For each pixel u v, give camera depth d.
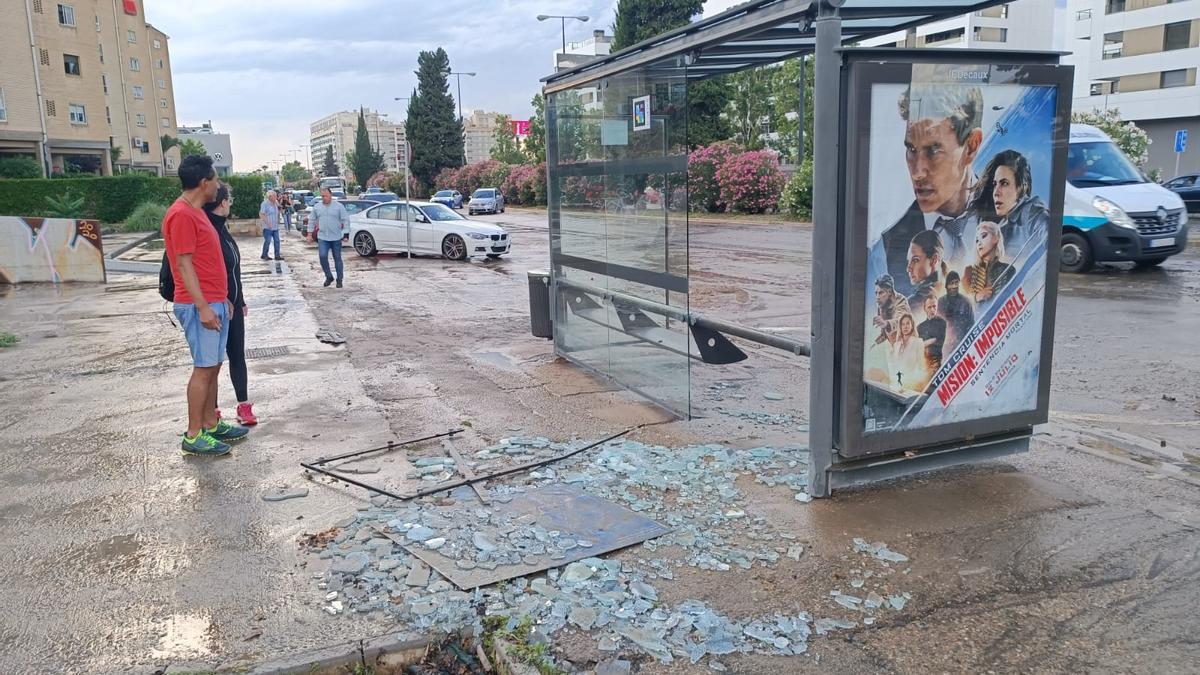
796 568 4.07
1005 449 5.27
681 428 6.34
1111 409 6.75
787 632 3.52
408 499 4.98
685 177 5.96
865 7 5.42
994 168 4.71
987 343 4.95
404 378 8.11
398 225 21.45
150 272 19.16
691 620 3.60
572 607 3.70
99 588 3.99
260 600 3.85
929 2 5.40
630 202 6.85
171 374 8.59
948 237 4.69
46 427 6.70
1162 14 53.38
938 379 4.86
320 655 3.39
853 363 4.62
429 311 12.59
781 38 6.21
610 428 6.37
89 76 52.03
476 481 5.22
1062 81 4.75
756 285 14.59
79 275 17.02
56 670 3.33
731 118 47.91
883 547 4.26
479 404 7.12
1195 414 6.58
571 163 7.96
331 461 5.70
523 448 5.86
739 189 33.38
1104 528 4.47
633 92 6.58
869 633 3.52
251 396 7.48
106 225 34.34
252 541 4.48
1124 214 13.68
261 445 6.12
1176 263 15.39
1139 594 3.80
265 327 11.22
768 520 4.61
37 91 46.47
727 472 5.34
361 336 10.48
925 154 4.52
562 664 3.30
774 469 5.38
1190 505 4.77
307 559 4.25
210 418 6.16
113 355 9.62
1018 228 4.86
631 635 3.48
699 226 29.66
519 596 3.81
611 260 7.36
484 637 3.54
